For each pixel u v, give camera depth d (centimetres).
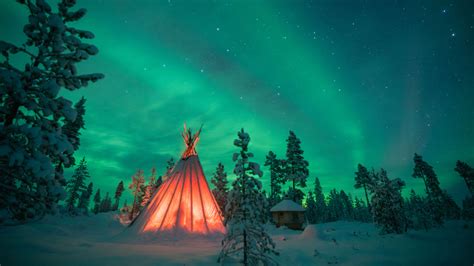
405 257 938
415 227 2005
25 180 507
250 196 660
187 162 1636
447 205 3478
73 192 3972
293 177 3198
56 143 527
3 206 503
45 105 525
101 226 2294
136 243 1089
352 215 6003
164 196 1439
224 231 1348
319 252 1003
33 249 667
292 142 3462
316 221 4828
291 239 1526
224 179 3894
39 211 532
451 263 834
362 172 4603
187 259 683
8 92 488
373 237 1481
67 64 592
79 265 571
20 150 481
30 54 537
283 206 2759
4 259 545
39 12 549
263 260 605
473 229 1762
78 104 2597
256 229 629
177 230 1234
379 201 1786
